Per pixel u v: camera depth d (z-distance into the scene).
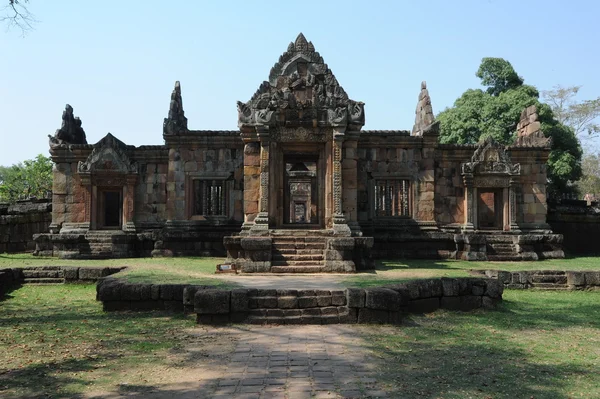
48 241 22.31
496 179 22.80
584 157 51.34
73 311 11.35
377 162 22.06
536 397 6.01
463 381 6.57
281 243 15.78
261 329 9.50
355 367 7.14
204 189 22.12
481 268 17.48
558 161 29.22
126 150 23.03
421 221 21.92
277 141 16.89
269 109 16.62
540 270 15.95
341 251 15.25
